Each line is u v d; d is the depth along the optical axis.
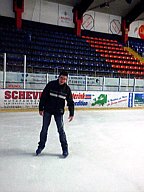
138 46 23.78
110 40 22.53
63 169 3.87
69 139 5.89
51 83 4.40
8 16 18.14
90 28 21.81
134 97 14.82
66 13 20.52
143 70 20.41
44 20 19.64
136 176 3.69
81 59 18.78
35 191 3.07
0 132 6.30
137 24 24.48
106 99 13.79
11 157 4.34
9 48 16.66
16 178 3.45
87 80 13.32
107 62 19.72
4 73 10.94
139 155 4.75
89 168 3.96
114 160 4.41
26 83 11.65
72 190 3.14
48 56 17.48
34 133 6.37
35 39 18.52
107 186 3.31
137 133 6.93
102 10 21.80
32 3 18.98
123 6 21.30
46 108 4.43
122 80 14.41
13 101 11.16
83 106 13.08
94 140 5.90
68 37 20.36
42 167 3.92
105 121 9.01
